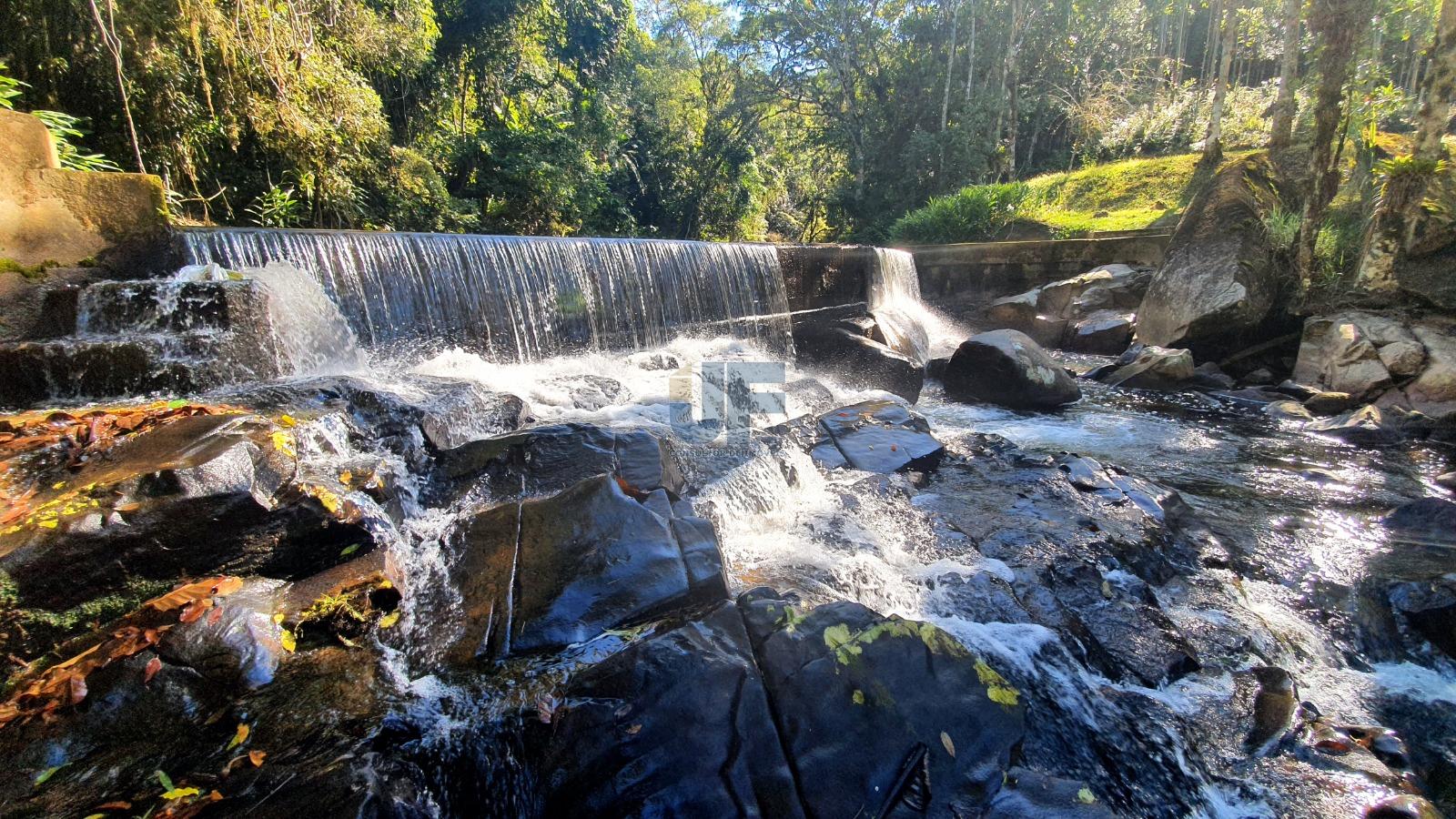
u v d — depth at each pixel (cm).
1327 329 927
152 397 408
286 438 313
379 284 634
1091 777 270
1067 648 343
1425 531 498
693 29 3009
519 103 2031
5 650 222
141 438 303
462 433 459
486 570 312
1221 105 1764
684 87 3025
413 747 217
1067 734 287
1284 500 580
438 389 495
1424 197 918
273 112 895
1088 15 2545
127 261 529
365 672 247
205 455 273
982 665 274
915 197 2392
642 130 2838
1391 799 265
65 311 467
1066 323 1312
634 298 859
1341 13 988
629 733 224
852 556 418
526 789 218
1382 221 955
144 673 220
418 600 294
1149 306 1148
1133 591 401
